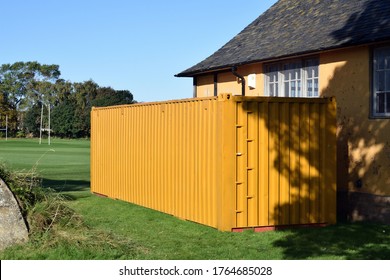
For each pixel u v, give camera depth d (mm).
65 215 10953
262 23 20078
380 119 13438
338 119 14594
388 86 13367
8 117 127812
